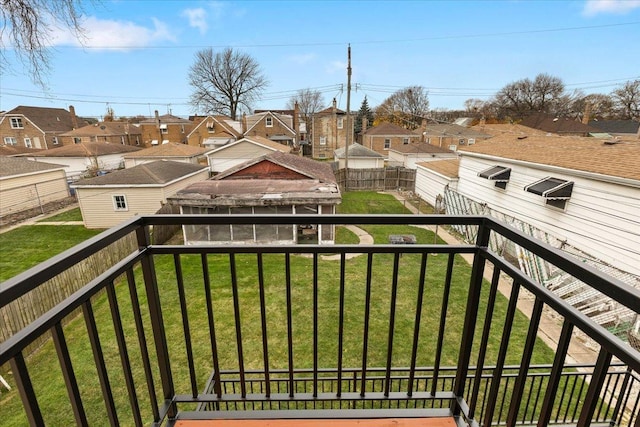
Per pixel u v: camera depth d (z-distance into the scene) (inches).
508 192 359.3
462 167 470.9
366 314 55.9
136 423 46.8
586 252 258.7
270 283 276.4
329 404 149.0
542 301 36.9
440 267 308.2
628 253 224.7
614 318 207.6
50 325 30.2
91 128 1114.7
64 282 227.1
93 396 161.3
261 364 180.7
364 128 1242.0
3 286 24.2
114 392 162.9
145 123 1244.5
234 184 432.1
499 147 409.7
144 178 473.7
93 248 34.7
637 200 217.5
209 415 55.9
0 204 505.7
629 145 276.8
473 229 376.2
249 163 481.7
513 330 212.5
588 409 30.5
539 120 1226.6
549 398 35.9
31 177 558.9
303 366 177.9
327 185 432.1
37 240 406.3
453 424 55.0
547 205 298.8
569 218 274.7
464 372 56.2
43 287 208.8
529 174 325.4
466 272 298.0
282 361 183.0
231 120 1270.9
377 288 267.0
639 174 216.1
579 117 1301.7
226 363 182.2
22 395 28.2
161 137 1262.3
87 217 459.2
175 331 212.2
